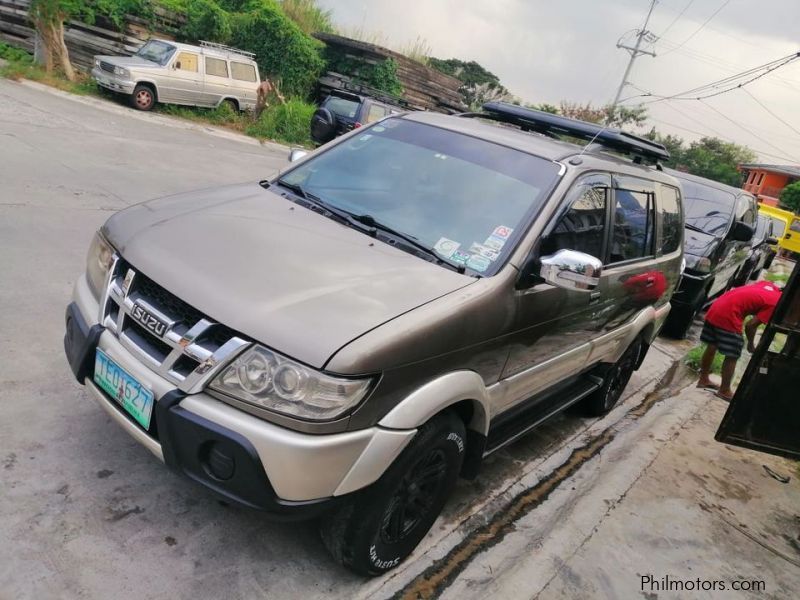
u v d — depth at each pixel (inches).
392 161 143.3
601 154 159.9
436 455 110.7
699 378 267.3
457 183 134.8
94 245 119.3
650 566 135.1
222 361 89.6
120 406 101.5
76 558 100.1
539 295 124.7
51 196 274.1
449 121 156.6
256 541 113.4
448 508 141.8
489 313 111.0
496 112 179.2
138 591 97.5
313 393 87.3
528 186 132.9
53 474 116.0
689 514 157.9
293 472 88.0
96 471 119.5
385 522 104.7
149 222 113.7
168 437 91.9
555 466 172.9
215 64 651.5
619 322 177.3
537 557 129.5
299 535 117.6
